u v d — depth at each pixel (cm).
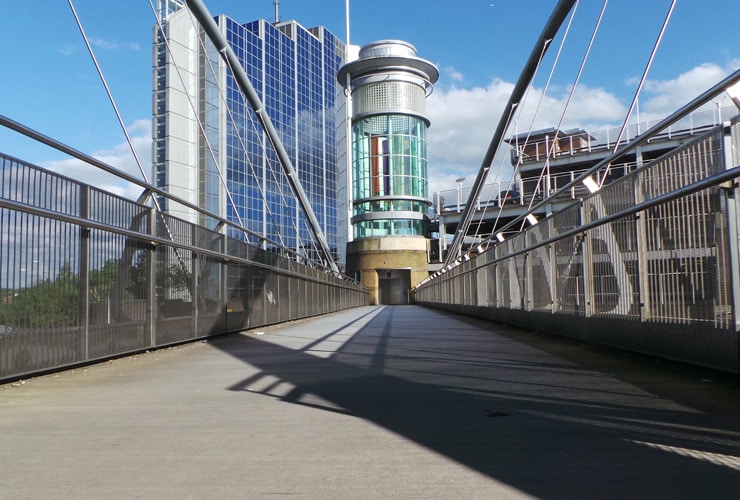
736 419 372
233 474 272
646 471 269
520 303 1319
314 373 619
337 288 3109
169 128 4284
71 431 358
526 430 352
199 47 4762
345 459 295
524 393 478
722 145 492
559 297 1006
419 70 6131
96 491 250
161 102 4369
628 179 691
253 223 5666
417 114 6053
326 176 7669
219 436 344
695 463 281
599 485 251
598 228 801
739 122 485
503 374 592
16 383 547
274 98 6481
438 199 5978
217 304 1138
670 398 440
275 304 1627
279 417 396
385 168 5991
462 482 258
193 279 1003
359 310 3478
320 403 447
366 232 6072
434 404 438
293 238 6512
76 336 632
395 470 276
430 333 1248
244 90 1984
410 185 6019
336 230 7838
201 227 1036
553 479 260
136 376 598
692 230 552
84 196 642
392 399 461
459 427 362
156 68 4419
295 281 1916
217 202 4947
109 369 654
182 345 955
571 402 435
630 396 452
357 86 6075
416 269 5925
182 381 564
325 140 7706
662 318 612
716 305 514
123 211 736
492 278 1677
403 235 5962
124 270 746
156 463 290
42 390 511
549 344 906
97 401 458
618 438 330
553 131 4650
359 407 430
